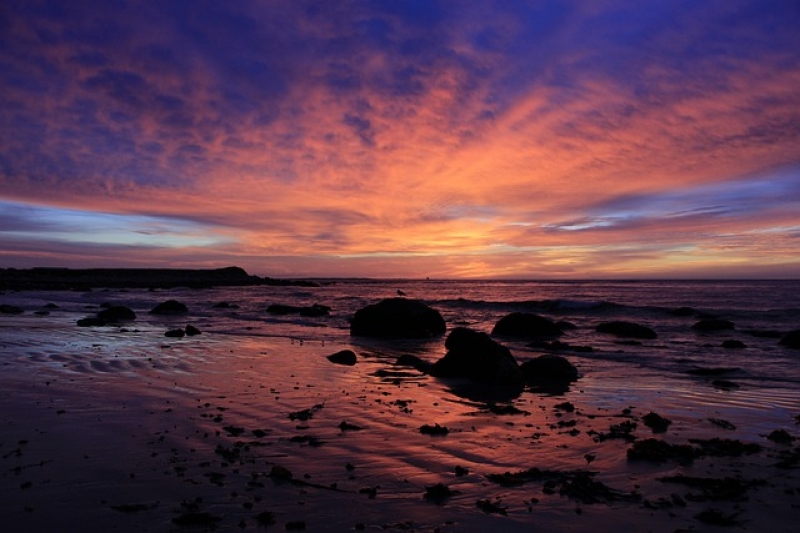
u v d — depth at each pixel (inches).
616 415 324.8
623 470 227.3
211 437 261.6
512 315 828.6
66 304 1370.6
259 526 168.1
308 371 465.7
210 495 191.0
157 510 177.5
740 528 172.7
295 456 237.3
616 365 525.7
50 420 284.5
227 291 2497.5
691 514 183.3
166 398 343.3
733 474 223.1
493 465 231.6
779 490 205.6
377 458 237.0
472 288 3693.4
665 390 403.9
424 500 191.8
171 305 1166.3
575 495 198.2
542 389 408.5
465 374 446.3
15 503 181.2
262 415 308.3
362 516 177.0
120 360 487.5
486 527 170.9
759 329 884.6
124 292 2154.3
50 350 539.5
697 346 669.9
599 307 1338.6
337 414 315.6
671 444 257.4
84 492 191.5
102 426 275.4
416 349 653.9
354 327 803.4
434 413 324.2
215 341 666.2
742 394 387.9
